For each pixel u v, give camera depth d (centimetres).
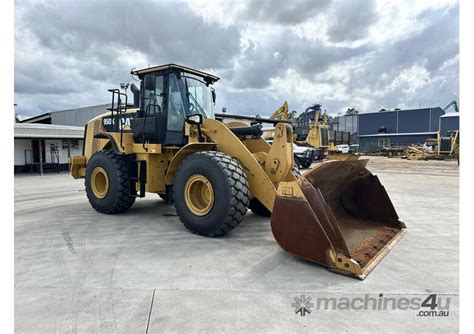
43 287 264
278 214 321
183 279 279
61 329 205
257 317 219
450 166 1784
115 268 304
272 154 396
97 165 548
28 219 510
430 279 280
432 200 688
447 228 452
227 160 385
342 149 2342
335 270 290
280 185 321
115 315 221
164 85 496
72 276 287
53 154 1644
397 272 295
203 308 230
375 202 423
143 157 511
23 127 1463
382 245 357
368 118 5297
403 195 755
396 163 2105
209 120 443
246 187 382
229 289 260
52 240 396
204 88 529
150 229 445
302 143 1852
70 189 923
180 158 444
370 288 262
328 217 293
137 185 530
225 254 341
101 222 488
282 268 303
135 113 581
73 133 1662
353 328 207
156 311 226
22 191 876
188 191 410
